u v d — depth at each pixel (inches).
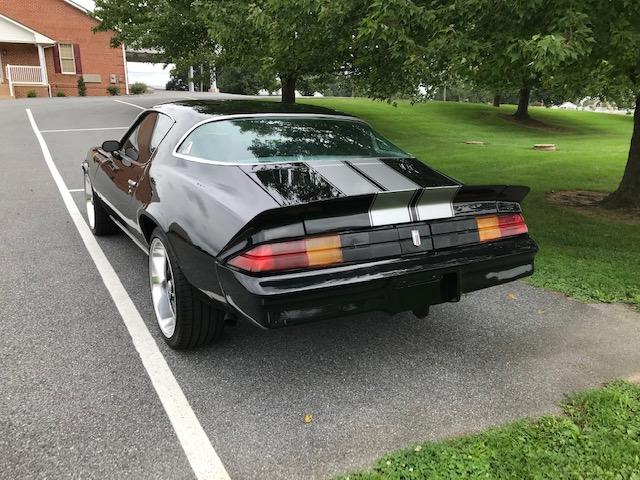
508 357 134.0
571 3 177.8
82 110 815.1
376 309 111.3
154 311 142.1
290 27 260.7
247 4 329.1
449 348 138.5
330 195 113.7
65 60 1247.5
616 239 243.9
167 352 132.6
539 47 172.1
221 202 114.2
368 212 109.8
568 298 174.7
